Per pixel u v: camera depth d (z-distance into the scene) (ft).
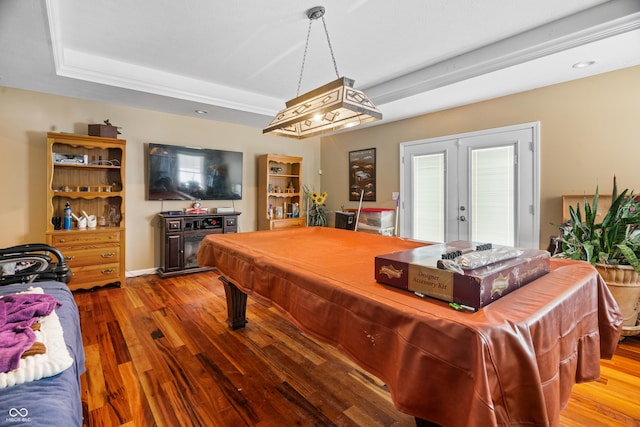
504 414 2.64
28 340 3.31
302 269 4.94
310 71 11.41
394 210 15.70
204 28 8.43
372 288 3.97
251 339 7.97
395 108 13.44
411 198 15.15
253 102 14.08
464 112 12.99
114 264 11.92
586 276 4.44
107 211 12.87
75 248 11.14
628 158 9.17
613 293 7.48
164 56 10.17
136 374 6.36
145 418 5.10
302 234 9.70
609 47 7.89
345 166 18.75
